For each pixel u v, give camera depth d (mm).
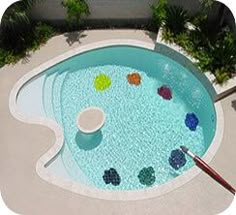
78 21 18094
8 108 16500
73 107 17312
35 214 14383
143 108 17359
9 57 17594
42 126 16094
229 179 15047
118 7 18109
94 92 17672
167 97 17594
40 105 16938
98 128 16297
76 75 18016
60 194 14727
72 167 15898
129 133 16797
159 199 14586
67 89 17703
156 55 18188
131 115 17188
